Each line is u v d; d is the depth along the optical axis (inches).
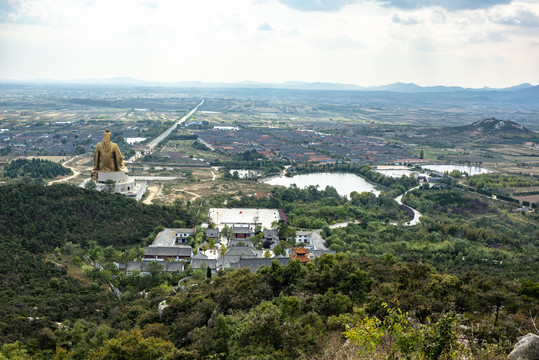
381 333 2402.8
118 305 6112.2
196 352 3804.1
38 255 7106.3
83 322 5290.4
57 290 6176.2
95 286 6540.4
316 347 3489.2
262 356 3366.1
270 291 5157.5
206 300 5073.8
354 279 5059.1
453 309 3924.7
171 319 5152.6
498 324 3624.5
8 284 5940.0
